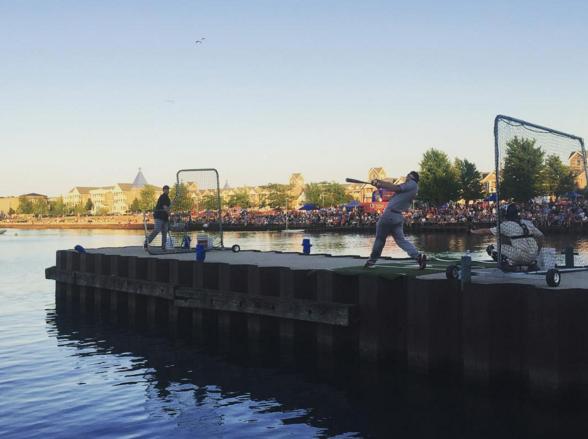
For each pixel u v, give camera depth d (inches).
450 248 2126.0
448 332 513.3
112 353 693.9
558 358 441.4
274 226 4084.6
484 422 434.9
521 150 574.6
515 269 548.7
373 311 564.7
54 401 515.5
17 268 1839.3
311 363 618.2
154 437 430.3
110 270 932.0
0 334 812.6
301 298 636.7
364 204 4116.6
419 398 489.7
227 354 673.0
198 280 762.8
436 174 4124.0
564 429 416.2
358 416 460.1
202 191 1088.2
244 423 454.3
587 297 446.3
